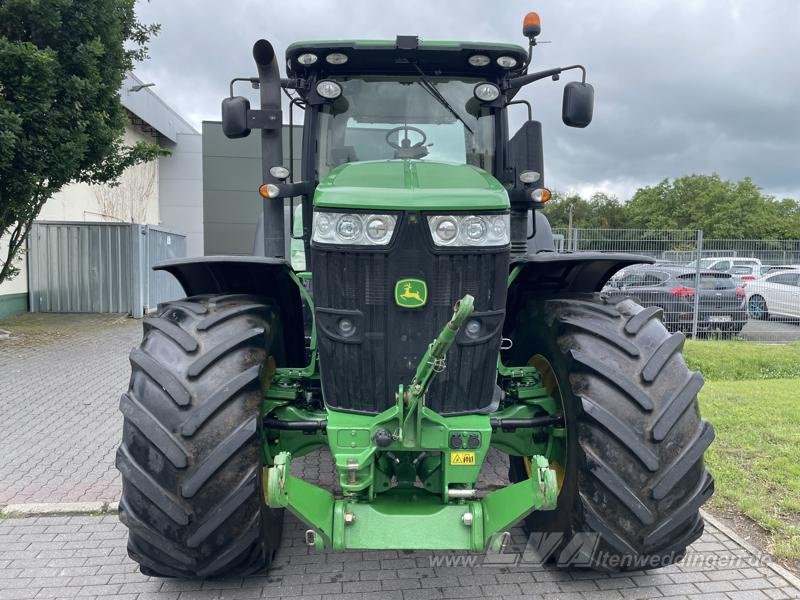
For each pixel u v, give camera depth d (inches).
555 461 119.9
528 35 138.5
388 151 139.6
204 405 98.5
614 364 106.3
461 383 103.0
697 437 103.9
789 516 143.5
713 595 114.2
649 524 101.5
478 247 97.7
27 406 243.9
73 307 524.4
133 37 421.7
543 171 133.4
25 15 349.7
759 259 494.0
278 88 121.9
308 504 98.6
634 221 2496.3
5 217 382.0
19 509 148.7
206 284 131.4
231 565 105.0
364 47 131.3
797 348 400.8
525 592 114.8
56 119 360.2
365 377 102.1
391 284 97.7
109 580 118.3
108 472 175.5
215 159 791.7
